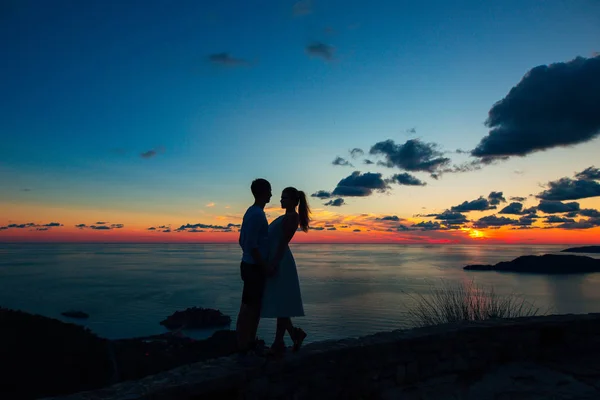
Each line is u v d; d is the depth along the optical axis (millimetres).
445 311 6297
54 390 16719
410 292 110188
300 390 3387
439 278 153000
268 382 3211
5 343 20344
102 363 21719
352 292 112750
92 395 2633
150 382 2873
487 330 4594
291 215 3512
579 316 5289
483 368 4480
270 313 3383
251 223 3266
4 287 135250
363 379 3775
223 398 3025
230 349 25625
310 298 99938
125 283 148500
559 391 3879
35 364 18859
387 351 3922
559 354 4887
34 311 85938
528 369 4457
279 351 3445
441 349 4289
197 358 24094
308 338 53062
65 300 104562
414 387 3973
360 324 64188
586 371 4391
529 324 4828
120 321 74750
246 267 3383
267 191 3521
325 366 3543
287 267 3545
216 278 168625
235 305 95188
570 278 147000
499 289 106500
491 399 3707
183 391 2775
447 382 4102
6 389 15727
